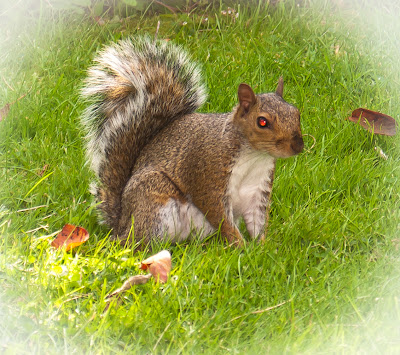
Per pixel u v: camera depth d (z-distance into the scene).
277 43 11.81
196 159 7.23
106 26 12.15
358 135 9.54
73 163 8.72
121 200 7.63
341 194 8.48
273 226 7.75
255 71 10.69
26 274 6.41
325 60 11.18
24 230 7.36
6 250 6.80
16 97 10.07
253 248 7.12
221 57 11.16
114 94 7.95
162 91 7.68
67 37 12.07
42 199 8.00
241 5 12.93
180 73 7.88
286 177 8.41
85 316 5.93
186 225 7.51
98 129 7.99
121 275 6.61
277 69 11.01
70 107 9.99
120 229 7.59
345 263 7.07
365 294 6.45
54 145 9.26
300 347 5.61
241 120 6.93
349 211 7.95
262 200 7.48
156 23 12.28
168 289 6.34
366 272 6.79
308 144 9.32
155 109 7.66
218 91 10.22
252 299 6.37
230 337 5.86
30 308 5.97
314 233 7.48
